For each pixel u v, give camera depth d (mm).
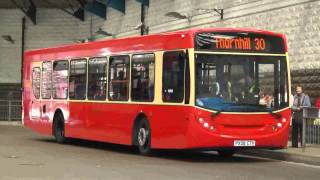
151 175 11961
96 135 18406
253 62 14672
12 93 40250
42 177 11586
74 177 11594
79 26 39000
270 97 14750
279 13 21750
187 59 14375
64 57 20594
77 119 19578
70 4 38656
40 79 22375
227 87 14422
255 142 14469
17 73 40406
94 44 18734
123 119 16969
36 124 22656
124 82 16984
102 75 18141
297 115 17453
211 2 26156
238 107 14383
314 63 19812
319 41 19625
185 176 11875
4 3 39969
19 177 11570
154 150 16219
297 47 20719
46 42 40094
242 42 14641
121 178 11484
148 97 15820
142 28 31828
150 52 15820
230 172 12688
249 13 23500
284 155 15742
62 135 20750
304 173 12820
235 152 17594
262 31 14820
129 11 33719
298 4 20750
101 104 18141
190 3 27812
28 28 40469
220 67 14438
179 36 14727
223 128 14281
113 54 17609
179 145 14578
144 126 16125
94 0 35844
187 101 14320
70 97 20078
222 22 25250
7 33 40625
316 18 19812
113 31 35406
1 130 29203
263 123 14602
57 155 16188
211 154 17297
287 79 14969
